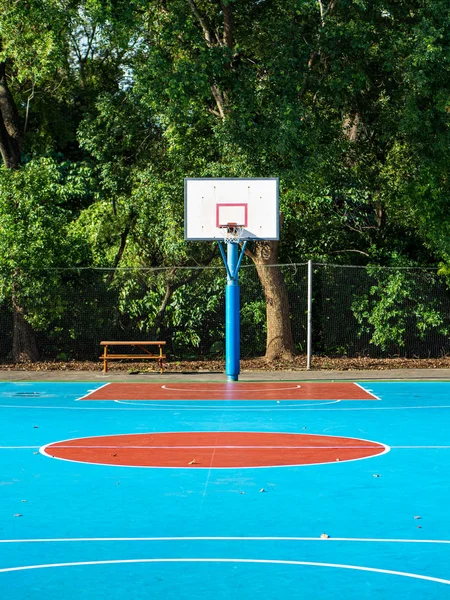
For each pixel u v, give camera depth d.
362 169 27.56
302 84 23.36
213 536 7.70
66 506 8.91
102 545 7.40
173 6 22.94
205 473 10.61
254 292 26.89
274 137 22.45
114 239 28.22
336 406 17.06
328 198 26.67
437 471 10.67
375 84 25.42
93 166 31.28
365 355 27.19
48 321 25.33
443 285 26.97
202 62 22.38
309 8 22.81
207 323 26.95
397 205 26.72
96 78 31.73
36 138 32.88
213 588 6.24
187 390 20.00
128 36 22.95
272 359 25.55
